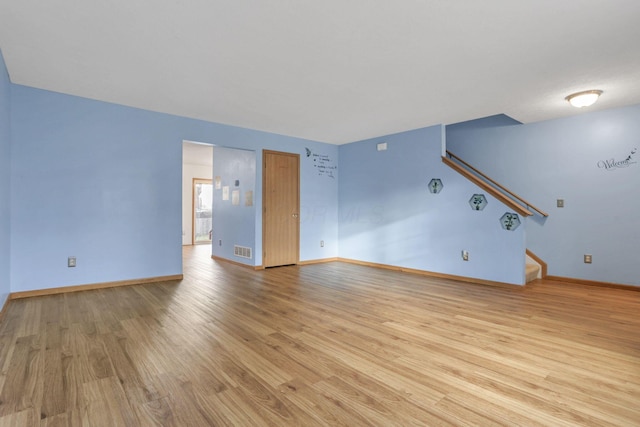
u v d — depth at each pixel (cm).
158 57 279
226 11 213
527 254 496
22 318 286
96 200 393
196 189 1025
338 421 150
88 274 389
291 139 582
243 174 573
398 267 539
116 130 404
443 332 262
